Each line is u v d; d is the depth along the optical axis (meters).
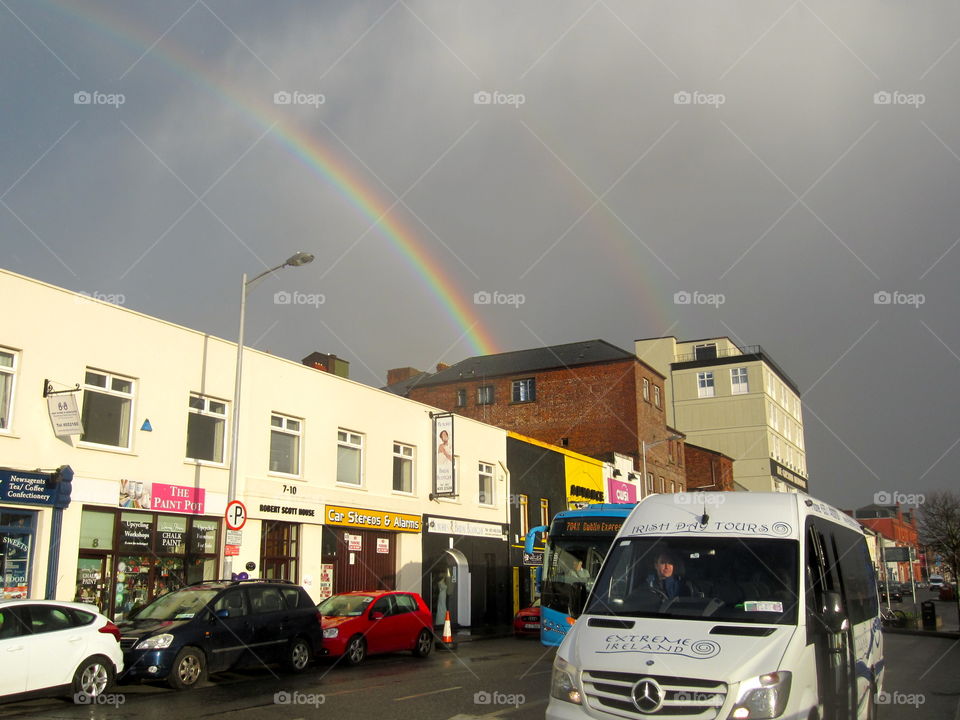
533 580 35.81
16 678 11.18
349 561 25.42
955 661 21.33
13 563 16.31
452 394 54.75
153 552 19.30
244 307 21.05
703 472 62.12
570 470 40.53
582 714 6.21
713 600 7.13
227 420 21.83
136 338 19.41
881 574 82.94
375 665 17.78
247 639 14.96
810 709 6.43
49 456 17.11
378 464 27.16
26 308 17.03
